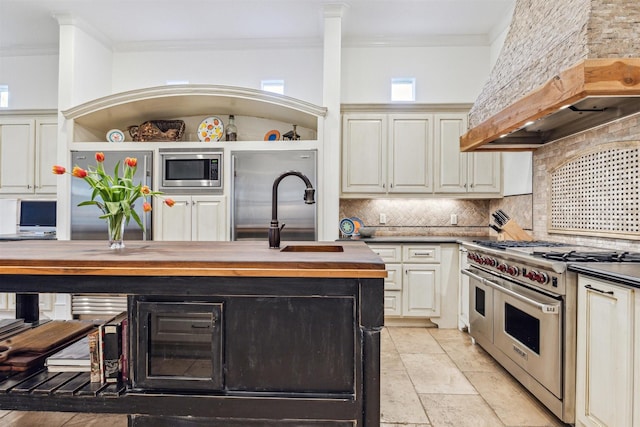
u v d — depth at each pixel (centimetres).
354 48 450
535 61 220
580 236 278
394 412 216
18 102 474
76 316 386
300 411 151
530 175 348
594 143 261
